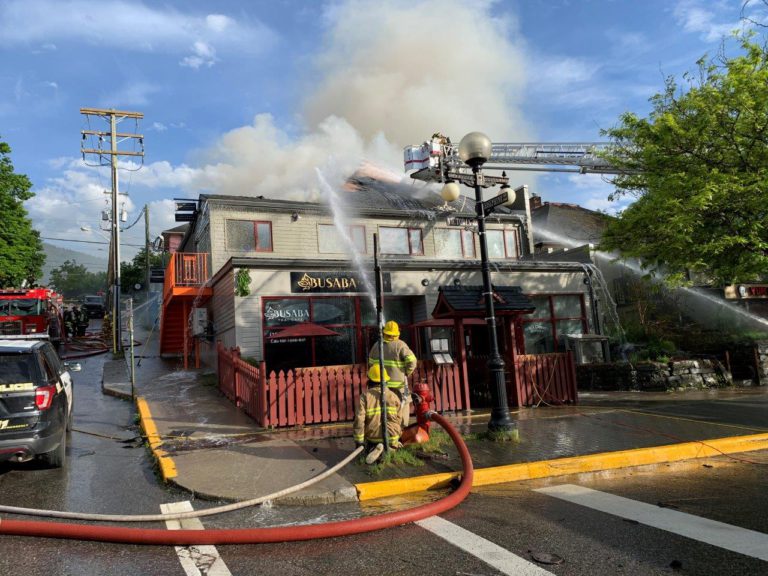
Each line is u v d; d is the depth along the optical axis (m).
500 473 5.96
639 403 11.22
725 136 13.08
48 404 6.36
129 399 11.99
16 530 4.35
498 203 7.65
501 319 11.02
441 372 10.16
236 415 9.67
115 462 7.03
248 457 6.74
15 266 29.03
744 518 4.58
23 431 6.12
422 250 19.34
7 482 6.12
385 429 6.29
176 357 19.95
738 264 13.22
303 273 14.85
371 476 5.81
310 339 14.71
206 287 17.06
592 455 6.53
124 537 4.18
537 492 5.55
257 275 14.30
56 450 6.61
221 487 5.59
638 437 7.49
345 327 15.33
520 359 10.80
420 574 3.61
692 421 8.66
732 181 12.51
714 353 16.06
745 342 15.50
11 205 29.33
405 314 16.72
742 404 10.66
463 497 5.20
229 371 11.38
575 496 5.36
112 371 16.31
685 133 13.33
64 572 3.71
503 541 4.17
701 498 5.20
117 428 9.20
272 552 4.02
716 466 6.52
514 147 22.02
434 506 4.83
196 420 9.25
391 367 6.64
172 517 4.70
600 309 18.89
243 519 4.86
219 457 6.76
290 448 7.17
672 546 3.98
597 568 3.63
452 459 6.46
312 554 3.98
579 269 18.75
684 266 13.64
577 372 15.65
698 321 18.80
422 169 19.77
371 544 4.16
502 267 17.42
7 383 6.17
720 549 3.90
